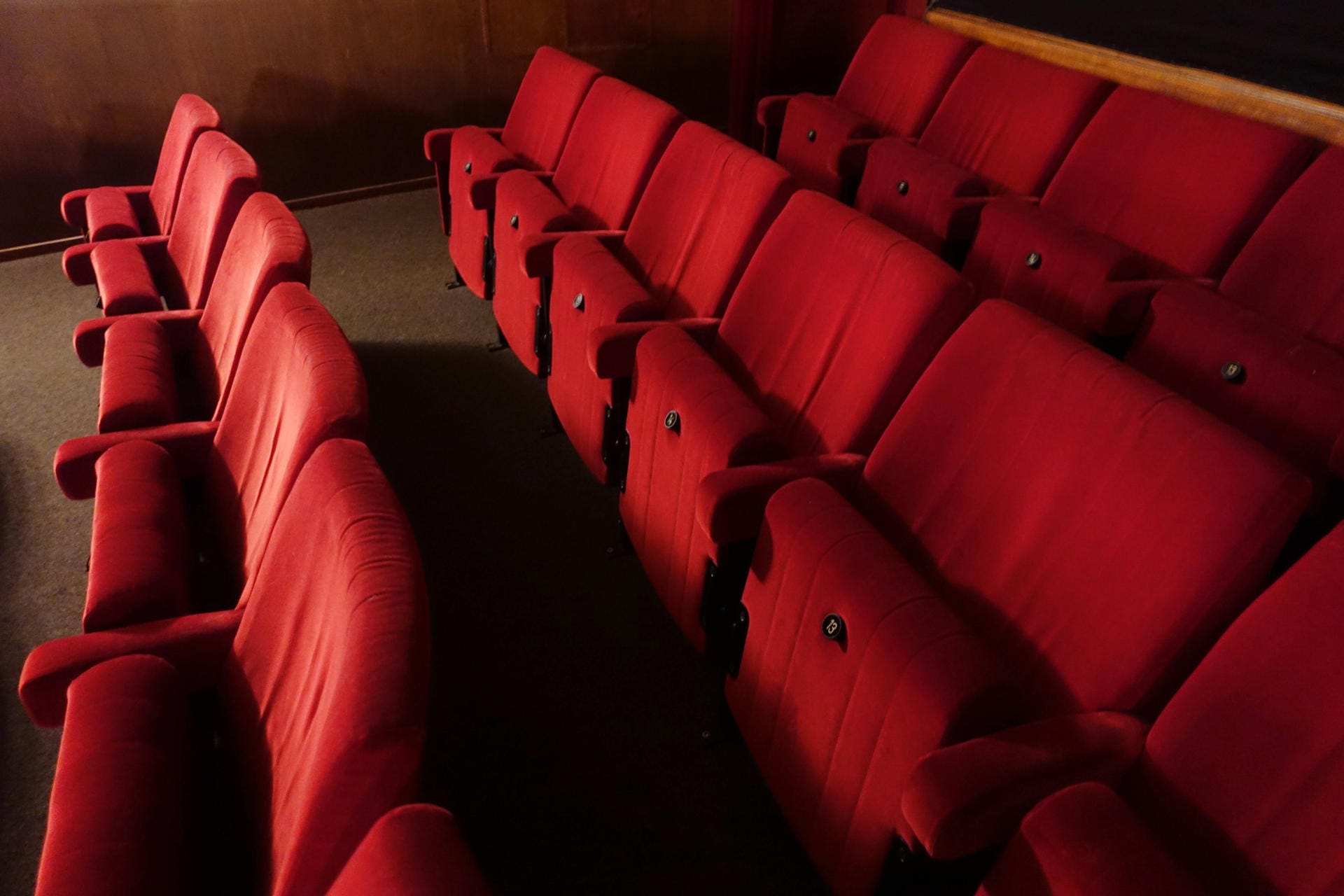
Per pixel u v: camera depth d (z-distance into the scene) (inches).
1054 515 30.5
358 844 20.1
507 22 107.7
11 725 43.3
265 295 40.1
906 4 99.5
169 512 35.6
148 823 24.0
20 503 57.7
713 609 39.9
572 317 53.7
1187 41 68.5
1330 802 22.3
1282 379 43.5
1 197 88.7
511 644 48.1
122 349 45.1
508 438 65.1
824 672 30.9
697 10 120.0
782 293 45.0
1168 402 28.4
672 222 55.9
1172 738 25.4
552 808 39.6
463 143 76.3
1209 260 55.1
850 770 29.9
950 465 34.4
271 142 100.3
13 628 48.7
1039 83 69.1
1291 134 52.7
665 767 41.8
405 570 22.6
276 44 95.9
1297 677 23.4
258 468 35.3
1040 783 24.7
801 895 36.5
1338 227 48.6
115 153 92.3
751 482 36.0
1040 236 57.4
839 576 30.3
